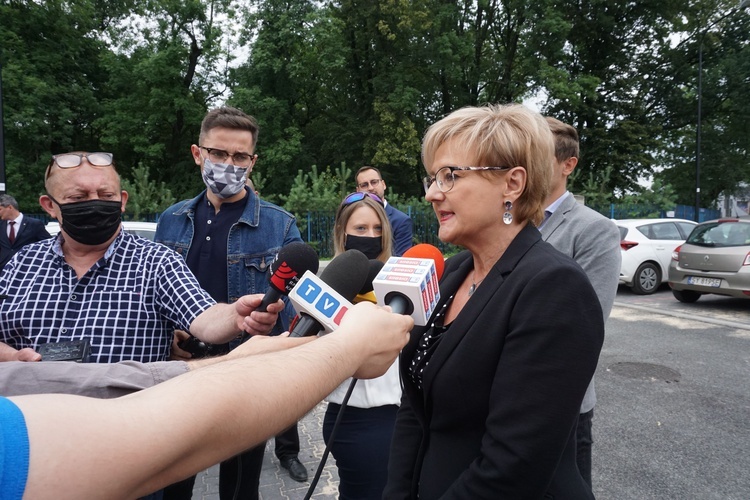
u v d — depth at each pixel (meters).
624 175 23.91
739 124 26.05
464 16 22.78
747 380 4.68
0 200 5.45
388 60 22.20
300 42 21.88
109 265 1.78
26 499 0.48
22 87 19.30
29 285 1.75
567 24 20.55
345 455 1.89
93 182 1.69
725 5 23.62
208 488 3.04
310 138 25.44
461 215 1.28
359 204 2.56
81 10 21.22
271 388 0.68
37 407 0.53
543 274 1.11
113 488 0.53
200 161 2.61
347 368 0.81
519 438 1.04
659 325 6.87
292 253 1.61
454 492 1.14
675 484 2.97
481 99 24.58
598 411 4.04
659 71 24.78
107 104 22.20
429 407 1.30
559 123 2.30
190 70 23.67
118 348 1.72
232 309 1.66
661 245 9.35
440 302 1.47
